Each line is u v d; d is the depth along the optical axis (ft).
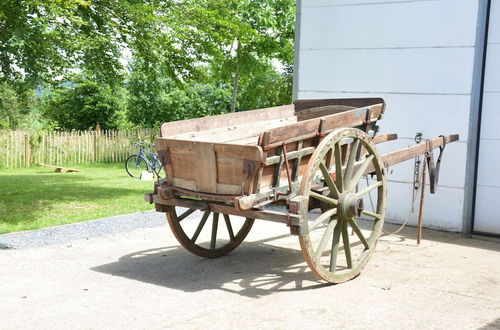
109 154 71.31
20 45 30.63
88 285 16.84
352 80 28.66
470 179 25.53
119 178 51.03
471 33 25.21
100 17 38.78
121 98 96.07
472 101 25.31
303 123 16.52
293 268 19.19
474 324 13.93
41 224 25.98
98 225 26.08
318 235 24.64
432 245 23.13
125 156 73.10
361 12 28.09
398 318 14.25
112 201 35.01
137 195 38.22
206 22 43.16
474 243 23.86
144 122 100.17
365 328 13.52
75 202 34.50
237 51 77.77
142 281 17.35
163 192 17.34
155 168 51.31
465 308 15.15
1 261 19.44
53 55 33.47
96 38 36.58
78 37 35.55
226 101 101.55
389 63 27.48
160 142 17.26
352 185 18.12
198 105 101.76
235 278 17.87
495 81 25.13
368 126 19.35
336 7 28.84
